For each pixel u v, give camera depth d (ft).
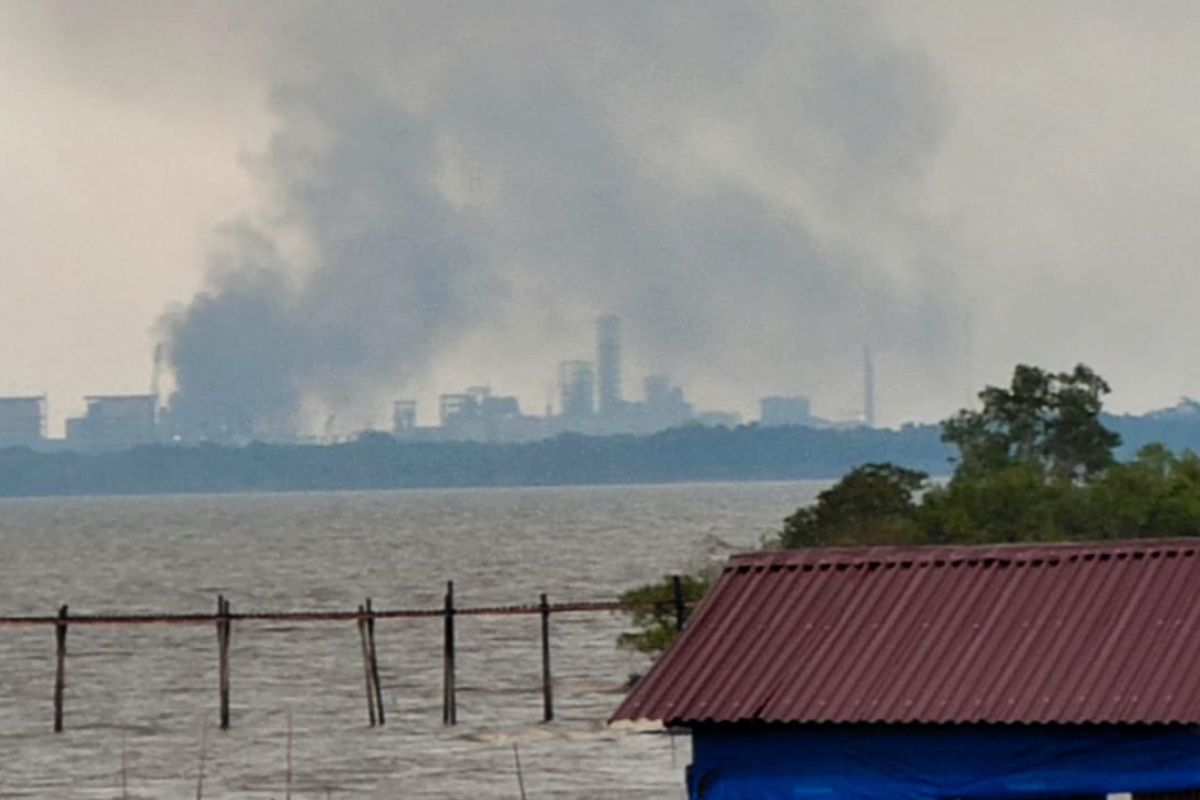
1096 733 361.10
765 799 376.07
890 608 383.65
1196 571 375.45
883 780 371.15
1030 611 376.27
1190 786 357.82
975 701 361.10
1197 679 354.13
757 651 380.78
